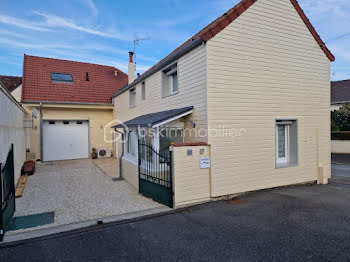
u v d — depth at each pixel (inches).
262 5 280.5
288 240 161.3
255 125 276.8
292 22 302.5
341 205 235.1
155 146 277.0
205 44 249.6
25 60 608.1
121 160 372.2
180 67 300.7
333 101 823.7
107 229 184.9
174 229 183.2
